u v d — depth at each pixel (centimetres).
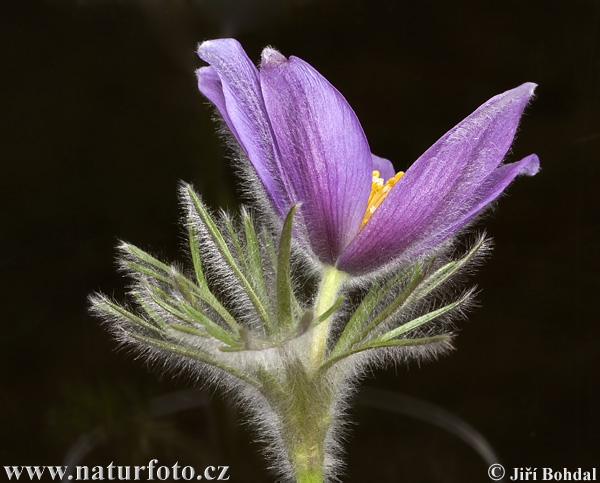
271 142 33
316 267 34
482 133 33
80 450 43
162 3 43
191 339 33
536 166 34
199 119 44
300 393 33
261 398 34
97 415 44
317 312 33
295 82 33
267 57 33
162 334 33
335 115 33
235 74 33
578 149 47
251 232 33
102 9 44
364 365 34
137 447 43
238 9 44
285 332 32
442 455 43
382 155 46
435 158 33
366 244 33
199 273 33
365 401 45
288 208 33
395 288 34
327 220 33
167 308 32
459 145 33
